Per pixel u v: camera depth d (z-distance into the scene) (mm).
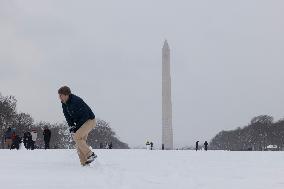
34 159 15375
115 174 9789
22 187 7289
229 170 11398
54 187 7336
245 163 14672
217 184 7953
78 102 12000
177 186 7539
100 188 7227
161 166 12570
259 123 162125
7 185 7547
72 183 7934
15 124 109625
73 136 12227
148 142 58625
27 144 42531
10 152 23406
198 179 8844
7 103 110062
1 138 104562
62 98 12023
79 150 12203
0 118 106062
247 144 162875
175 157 18984
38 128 137750
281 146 154375
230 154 23781
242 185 7844
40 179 8594
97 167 11812
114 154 22516
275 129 156875
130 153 24453
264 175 9961
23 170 10703
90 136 164500
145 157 18672
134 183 7977
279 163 14664
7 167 11641
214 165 13422
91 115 12172
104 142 167250
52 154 19891
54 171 10492
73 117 12164
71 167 11719
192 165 13320
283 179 9008
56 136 148250
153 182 8156
